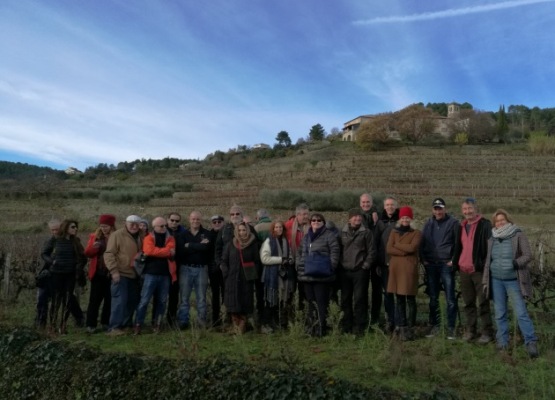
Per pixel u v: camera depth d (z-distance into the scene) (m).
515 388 4.20
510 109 105.50
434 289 6.31
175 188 47.19
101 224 7.11
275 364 4.21
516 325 5.47
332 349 5.57
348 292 6.41
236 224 6.77
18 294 9.23
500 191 36.00
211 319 7.26
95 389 4.27
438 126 73.31
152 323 7.08
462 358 5.11
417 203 32.75
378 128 63.88
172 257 6.78
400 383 4.37
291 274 6.68
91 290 6.96
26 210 33.75
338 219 27.95
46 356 4.84
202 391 3.83
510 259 5.34
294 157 68.69
